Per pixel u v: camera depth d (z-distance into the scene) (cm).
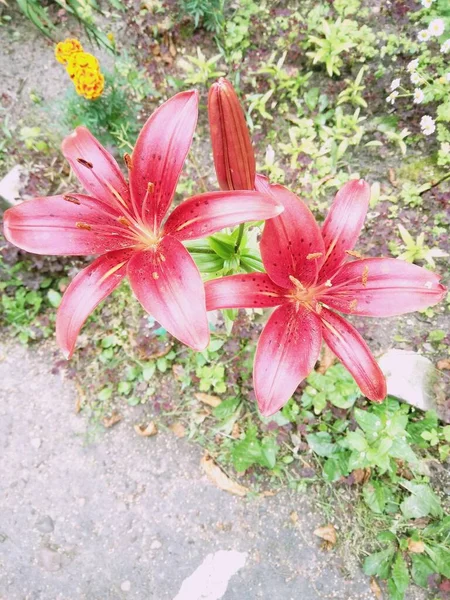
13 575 42
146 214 25
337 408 42
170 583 40
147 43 56
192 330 20
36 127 53
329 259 26
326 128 51
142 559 41
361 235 48
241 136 23
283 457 42
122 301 48
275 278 25
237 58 55
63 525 43
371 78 53
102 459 45
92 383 47
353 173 51
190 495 43
